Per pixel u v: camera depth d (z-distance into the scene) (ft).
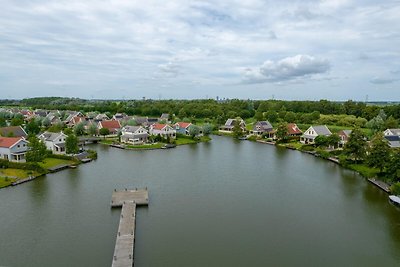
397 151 192.75
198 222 142.41
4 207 157.69
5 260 110.32
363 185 199.31
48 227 135.95
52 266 107.04
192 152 312.29
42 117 499.92
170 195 178.09
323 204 165.78
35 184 195.93
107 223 140.26
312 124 488.44
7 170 218.18
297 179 212.84
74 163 248.52
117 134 398.62
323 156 283.18
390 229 137.08
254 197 176.04
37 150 222.89
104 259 111.55
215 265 108.37
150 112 644.27
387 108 504.84
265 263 110.22
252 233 132.46
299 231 134.72
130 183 200.13
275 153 308.60
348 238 128.98
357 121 459.32
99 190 185.26
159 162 263.70
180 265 108.17
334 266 109.19
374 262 111.86
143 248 118.93
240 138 410.72
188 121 496.23
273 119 526.16
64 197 172.86
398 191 170.91
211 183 201.77
